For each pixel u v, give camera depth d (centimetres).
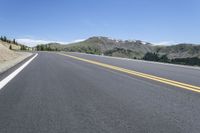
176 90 913
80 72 1471
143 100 745
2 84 1005
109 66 1911
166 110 637
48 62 2288
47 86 968
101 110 630
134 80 1162
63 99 746
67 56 3588
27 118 558
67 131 481
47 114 590
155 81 1137
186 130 495
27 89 901
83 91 874
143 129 497
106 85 1011
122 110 632
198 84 1071
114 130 489
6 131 478
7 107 647
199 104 702
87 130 488
